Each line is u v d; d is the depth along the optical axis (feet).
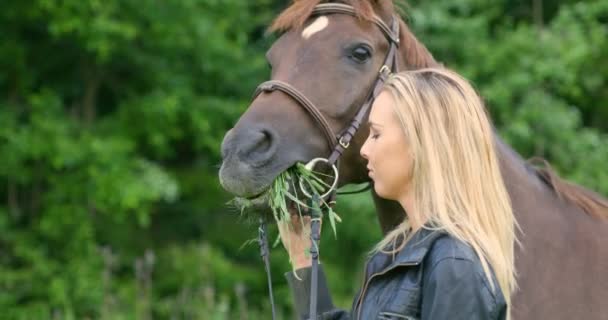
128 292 30.73
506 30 34.32
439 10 32.68
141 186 30.50
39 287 31.07
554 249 10.25
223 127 34.45
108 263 26.32
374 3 11.35
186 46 32.81
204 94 35.29
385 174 8.29
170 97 31.83
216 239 36.52
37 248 32.07
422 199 8.02
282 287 34.24
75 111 34.50
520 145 32.96
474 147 8.13
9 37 32.63
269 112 10.40
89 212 32.42
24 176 31.50
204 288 28.07
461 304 7.36
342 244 34.40
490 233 7.86
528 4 37.70
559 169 32.71
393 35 11.25
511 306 9.80
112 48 31.71
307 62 10.75
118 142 31.27
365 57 10.89
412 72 8.54
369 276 8.44
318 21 11.05
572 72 32.58
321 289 10.02
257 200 10.25
